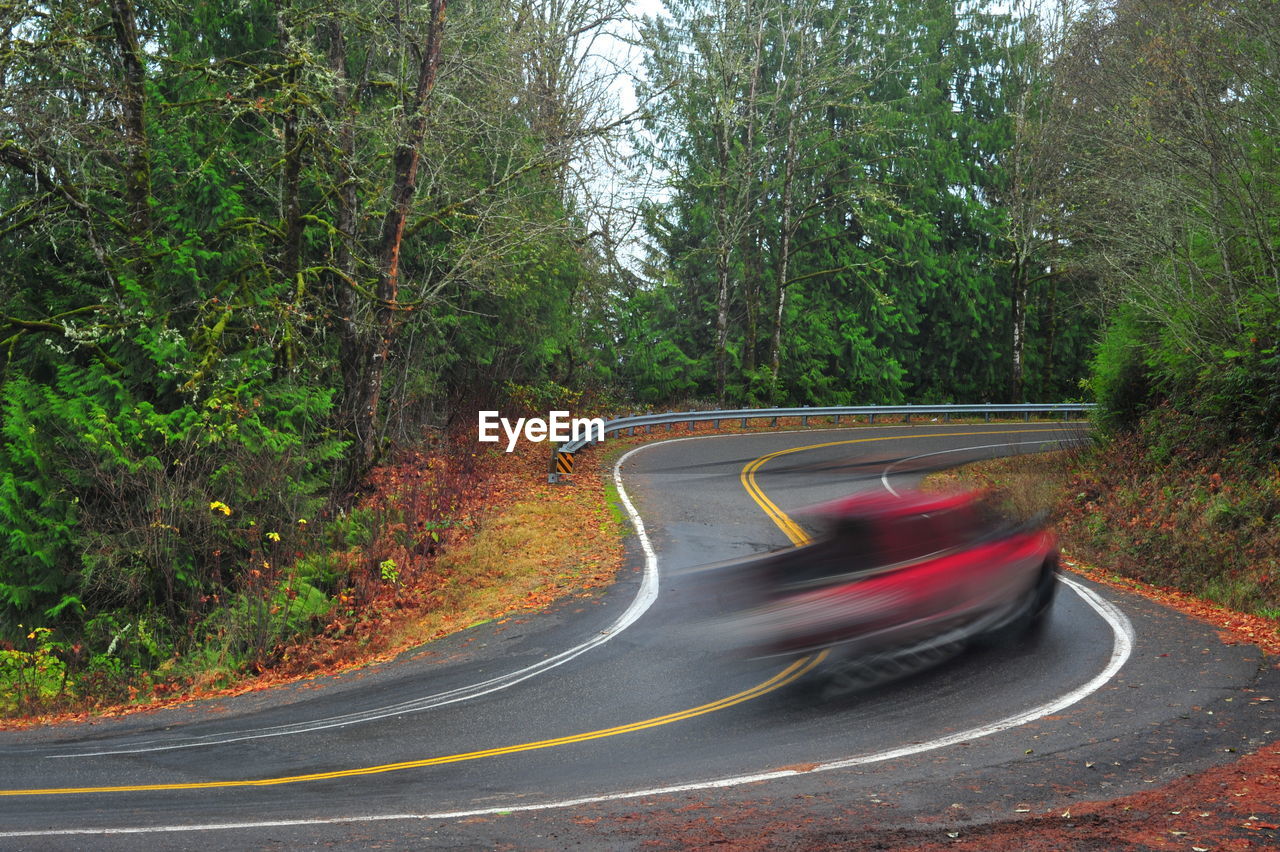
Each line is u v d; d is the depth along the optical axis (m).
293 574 15.70
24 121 18.86
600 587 13.96
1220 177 20.70
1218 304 20.89
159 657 16.45
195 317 19.84
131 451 17.95
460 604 14.34
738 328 48.62
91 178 20.64
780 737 7.99
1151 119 22.03
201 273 21.22
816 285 49.47
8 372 20.05
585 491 21.94
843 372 49.12
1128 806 6.22
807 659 9.95
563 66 30.53
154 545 17.11
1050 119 43.22
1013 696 8.75
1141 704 8.45
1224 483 18.56
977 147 51.97
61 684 14.68
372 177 24.23
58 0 20.30
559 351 34.41
